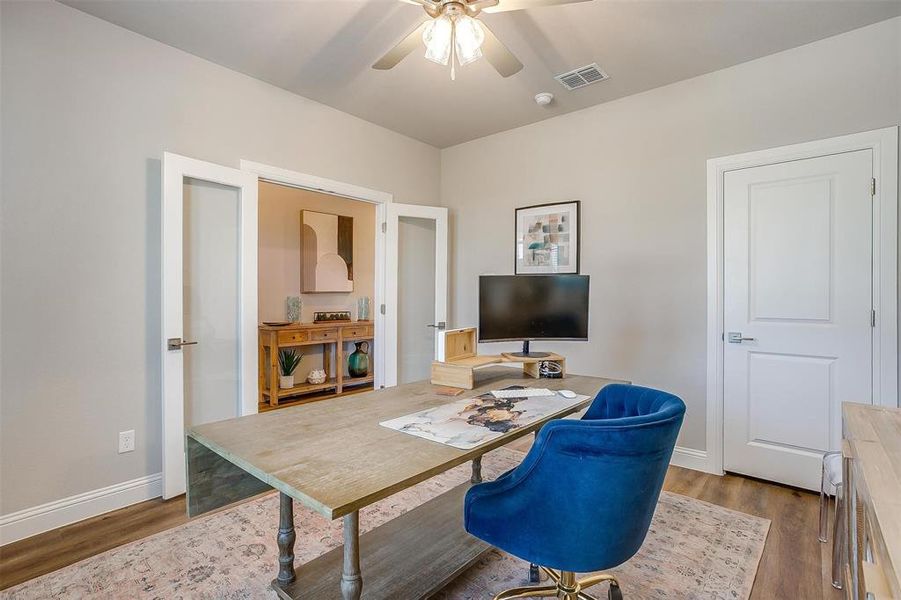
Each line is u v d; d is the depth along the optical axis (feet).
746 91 9.18
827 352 8.41
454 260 14.53
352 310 18.80
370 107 11.48
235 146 9.64
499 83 10.17
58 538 6.92
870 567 2.56
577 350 11.67
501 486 4.36
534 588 4.98
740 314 9.32
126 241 8.08
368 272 19.43
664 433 3.94
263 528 7.19
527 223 12.66
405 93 10.71
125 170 8.08
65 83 7.42
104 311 7.82
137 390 8.20
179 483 8.28
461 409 5.62
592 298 11.41
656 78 9.87
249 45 8.66
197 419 8.97
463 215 14.28
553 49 8.70
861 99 8.04
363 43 8.60
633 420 3.80
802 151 8.58
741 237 9.29
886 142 7.82
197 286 8.98
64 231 7.41
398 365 13.55
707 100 9.66
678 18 7.71
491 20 7.78
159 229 8.48
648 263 10.50
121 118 8.04
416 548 5.90
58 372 7.35
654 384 10.39
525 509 4.04
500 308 8.25
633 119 10.71
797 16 7.66
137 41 8.24
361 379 17.56
